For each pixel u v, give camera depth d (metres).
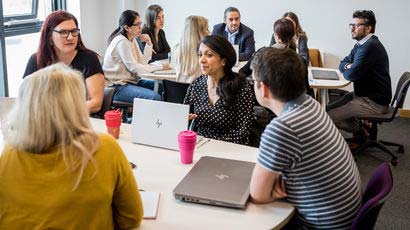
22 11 4.41
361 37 3.83
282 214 1.42
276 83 1.44
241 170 1.67
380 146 3.86
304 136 1.39
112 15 5.79
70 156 1.09
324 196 1.44
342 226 1.47
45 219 1.10
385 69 3.71
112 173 1.16
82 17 5.29
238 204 1.42
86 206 1.12
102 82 2.65
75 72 1.17
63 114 1.08
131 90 3.85
